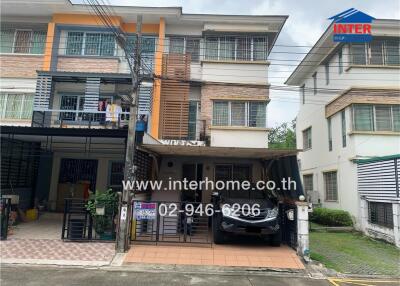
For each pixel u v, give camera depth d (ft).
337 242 35.47
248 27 47.16
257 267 23.71
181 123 45.34
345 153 47.09
